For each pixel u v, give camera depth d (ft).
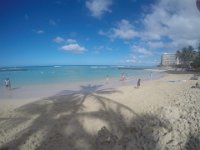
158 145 22.88
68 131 31.73
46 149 26.13
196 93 57.41
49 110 43.57
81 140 28.66
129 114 39.58
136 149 23.12
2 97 65.98
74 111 42.27
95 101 51.75
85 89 85.76
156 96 56.90
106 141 27.40
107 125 33.86
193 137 23.72
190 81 108.37
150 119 33.99
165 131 25.93
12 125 34.50
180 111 34.68
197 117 30.17
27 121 36.47
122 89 77.82
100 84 105.09
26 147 26.66
